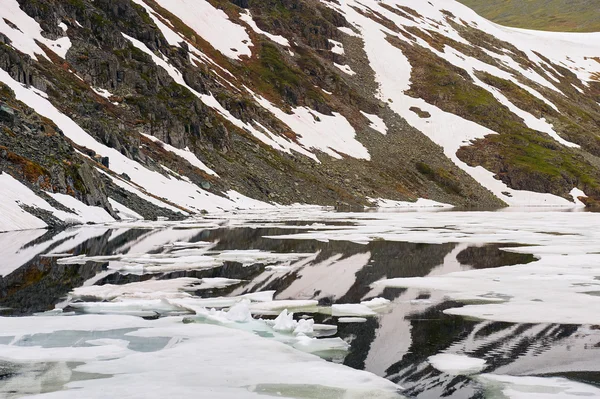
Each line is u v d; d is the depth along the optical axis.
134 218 47.00
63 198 40.53
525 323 14.73
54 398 8.78
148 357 11.18
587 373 10.73
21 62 56.12
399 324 14.59
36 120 46.75
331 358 11.63
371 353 12.00
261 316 15.55
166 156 67.69
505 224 53.50
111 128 61.53
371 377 10.10
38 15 72.94
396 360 11.50
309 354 11.55
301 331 13.61
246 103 100.19
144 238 33.47
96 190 44.94
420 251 30.67
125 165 56.88
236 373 10.18
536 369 10.97
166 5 122.81
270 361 10.95
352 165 106.50
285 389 9.40
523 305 16.92
